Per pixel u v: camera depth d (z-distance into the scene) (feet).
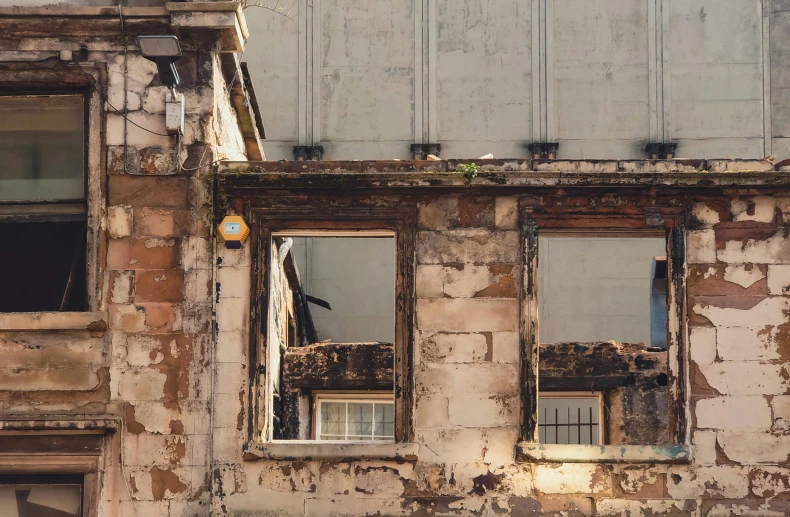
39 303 50.96
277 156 93.97
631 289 95.50
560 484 48.52
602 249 96.07
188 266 50.29
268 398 49.90
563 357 67.62
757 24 95.04
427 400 49.26
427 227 50.60
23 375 49.24
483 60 94.94
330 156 94.02
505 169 50.65
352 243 96.22
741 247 50.21
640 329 94.84
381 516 48.42
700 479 48.55
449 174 50.19
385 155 93.97
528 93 94.43
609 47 94.99
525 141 93.76
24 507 48.98
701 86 94.43
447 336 49.73
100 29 51.72
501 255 50.34
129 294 50.06
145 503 48.52
